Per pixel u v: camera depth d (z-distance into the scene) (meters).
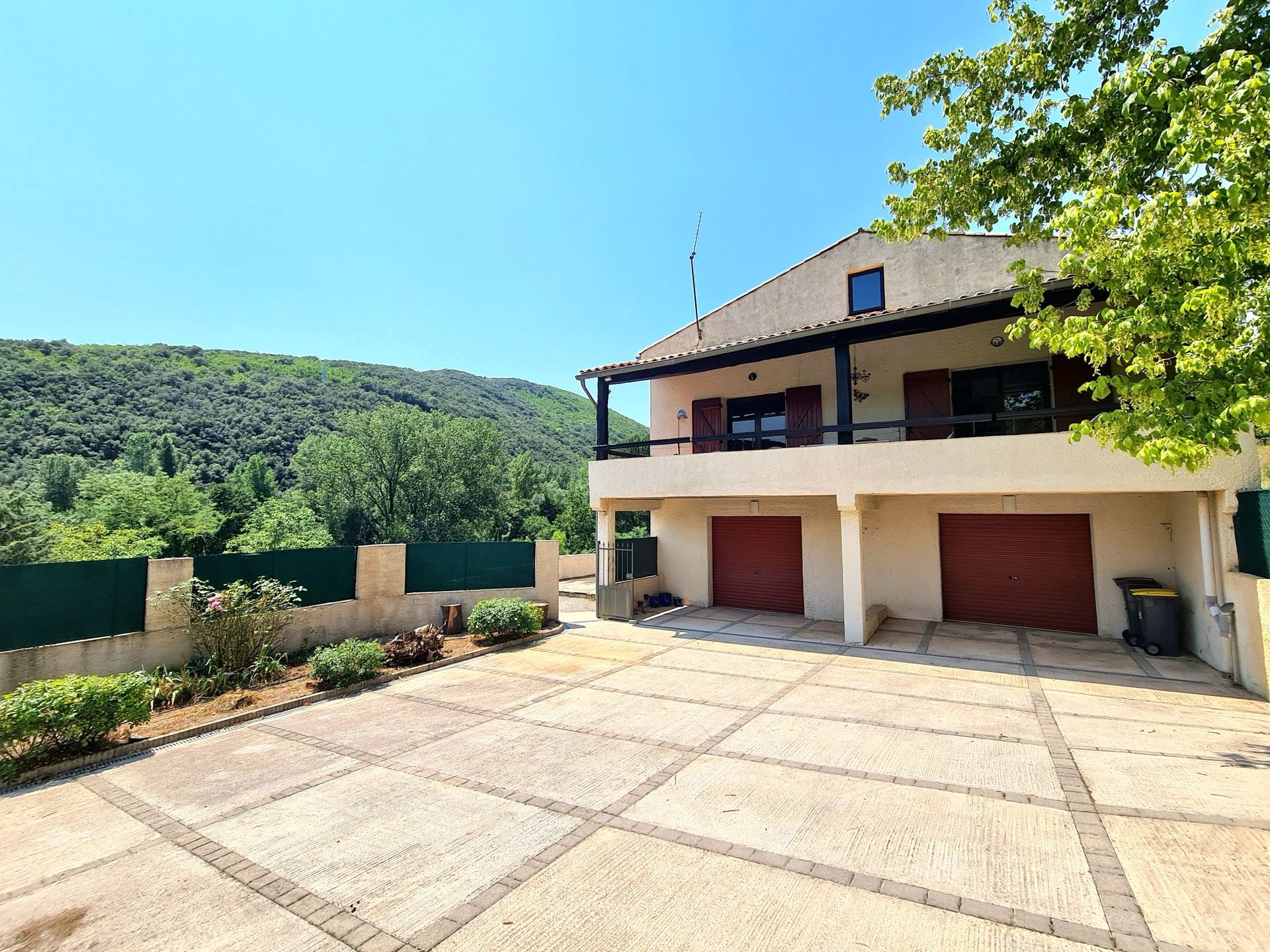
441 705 7.92
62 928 3.51
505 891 3.75
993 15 7.01
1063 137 6.61
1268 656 7.11
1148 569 10.56
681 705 7.63
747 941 3.22
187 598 8.83
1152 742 5.98
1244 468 7.86
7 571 7.44
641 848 4.23
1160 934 3.16
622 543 14.70
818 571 13.78
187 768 6.00
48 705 5.86
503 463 46.75
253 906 3.67
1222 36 5.63
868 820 4.54
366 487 39.84
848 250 13.83
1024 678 8.53
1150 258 5.05
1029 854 4.00
